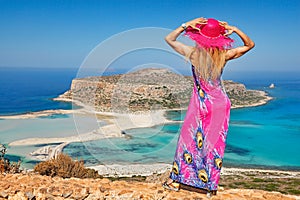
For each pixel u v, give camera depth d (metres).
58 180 4.99
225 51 3.84
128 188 4.57
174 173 4.47
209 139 4.14
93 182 4.82
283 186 26.67
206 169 4.29
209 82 3.95
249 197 4.57
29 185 4.71
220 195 4.49
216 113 4.04
